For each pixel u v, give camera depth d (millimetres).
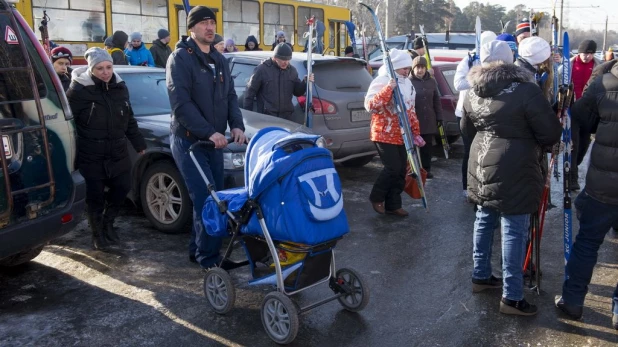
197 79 4504
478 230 4441
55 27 12062
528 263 4629
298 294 4500
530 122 3830
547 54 4680
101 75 4953
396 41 17734
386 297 4469
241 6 15906
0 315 4125
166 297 4434
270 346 3762
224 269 4281
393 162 6262
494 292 4539
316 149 3719
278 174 3629
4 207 3883
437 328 3994
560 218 6508
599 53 20797
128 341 3799
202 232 4660
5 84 3918
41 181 4148
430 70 9477
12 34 4004
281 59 7012
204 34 4477
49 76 4277
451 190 7668
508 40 6797
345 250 5453
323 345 3771
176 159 4664
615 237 5867
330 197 3703
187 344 3773
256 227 3840
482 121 4020
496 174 3945
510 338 3857
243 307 4289
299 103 7441
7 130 3896
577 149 5305
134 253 5320
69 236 5758
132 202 6418
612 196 3768
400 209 6496
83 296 4449
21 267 4992
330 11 19172
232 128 4715
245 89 7523
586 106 3883
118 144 5199
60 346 3729
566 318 4121
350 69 7941
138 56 11523
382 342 3811
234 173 5492
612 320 4047
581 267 3992
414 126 6355
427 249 5500
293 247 3775
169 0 14164
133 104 6430
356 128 7625
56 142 4270
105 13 12898
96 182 5152
